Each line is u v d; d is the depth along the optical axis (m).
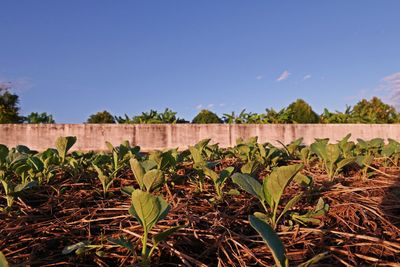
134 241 1.13
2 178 1.68
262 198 1.13
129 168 2.16
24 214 1.43
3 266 0.71
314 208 1.39
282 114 22.75
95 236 1.19
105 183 1.63
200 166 1.61
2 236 1.20
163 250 1.08
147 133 17.28
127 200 1.57
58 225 1.28
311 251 1.06
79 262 1.05
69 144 2.17
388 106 29.89
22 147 2.56
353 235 1.12
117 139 16.98
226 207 1.45
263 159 2.27
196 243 1.13
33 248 1.12
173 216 1.32
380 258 1.03
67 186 1.83
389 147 2.56
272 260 1.03
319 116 26.31
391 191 1.68
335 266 0.99
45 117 24.81
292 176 1.06
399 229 1.22
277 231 1.18
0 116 27.39
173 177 1.74
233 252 1.06
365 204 1.48
